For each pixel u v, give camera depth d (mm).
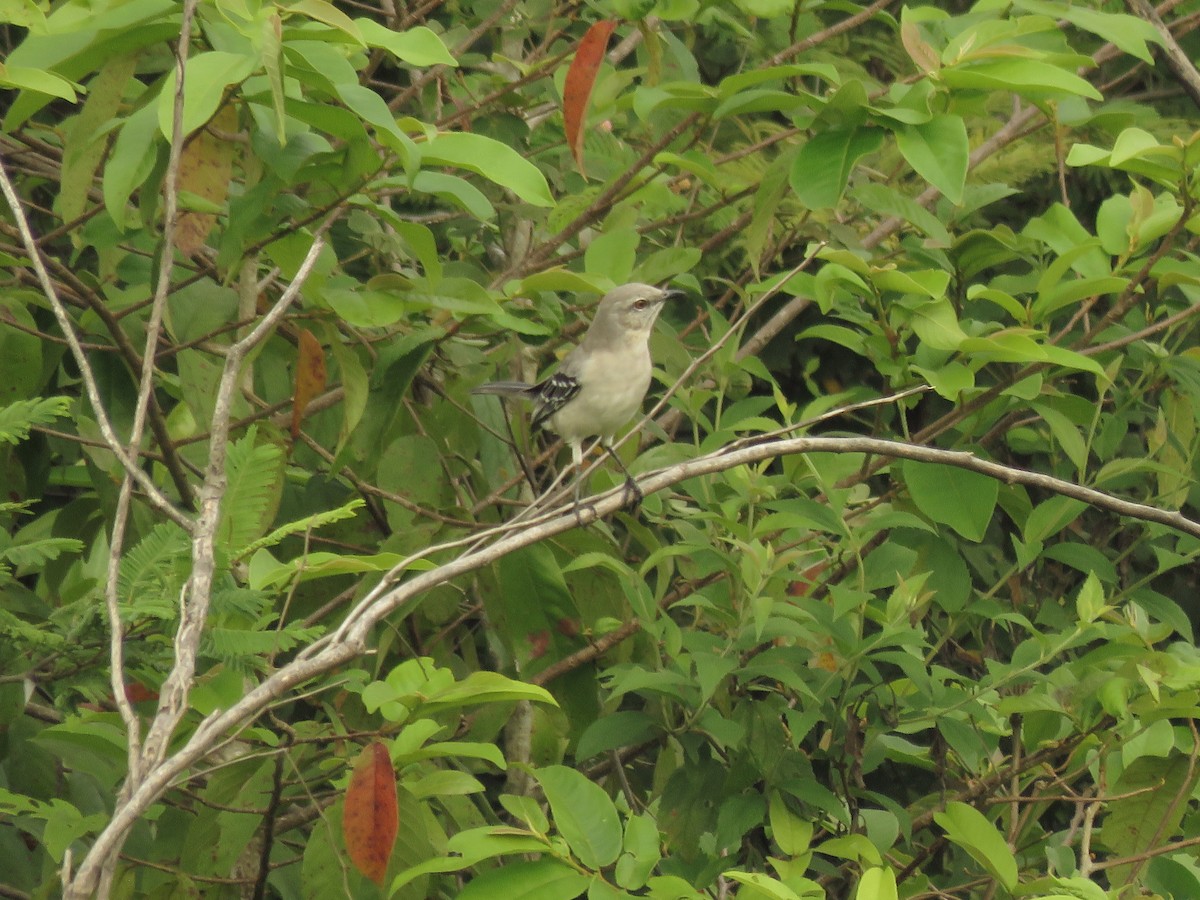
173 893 7422
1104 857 11141
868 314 9914
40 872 8922
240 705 4691
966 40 8438
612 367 10648
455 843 6398
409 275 10156
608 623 9734
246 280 9445
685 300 16766
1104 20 9391
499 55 11773
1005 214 15773
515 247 13102
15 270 9109
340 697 8812
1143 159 8805
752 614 8250
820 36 10289
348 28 6859
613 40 16312
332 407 11094
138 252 9656
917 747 9641
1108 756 8859
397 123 7746
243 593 5309
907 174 13930
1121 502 7578
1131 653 8359
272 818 6879
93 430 9336
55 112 11836
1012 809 8945
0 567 5406
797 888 6867
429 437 10297
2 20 7328
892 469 10023
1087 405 9977
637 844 6617
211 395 9180
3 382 9164
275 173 7805
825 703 8516
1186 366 9898
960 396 9477
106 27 7156
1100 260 9570
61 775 9242
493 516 10914
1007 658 12766
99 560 9938
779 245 11398
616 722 8492
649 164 10750
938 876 10188
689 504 11367
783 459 10164
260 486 5496
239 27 6859
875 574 8609
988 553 12516
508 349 11367
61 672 5293
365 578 8984
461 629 11609
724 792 8289
